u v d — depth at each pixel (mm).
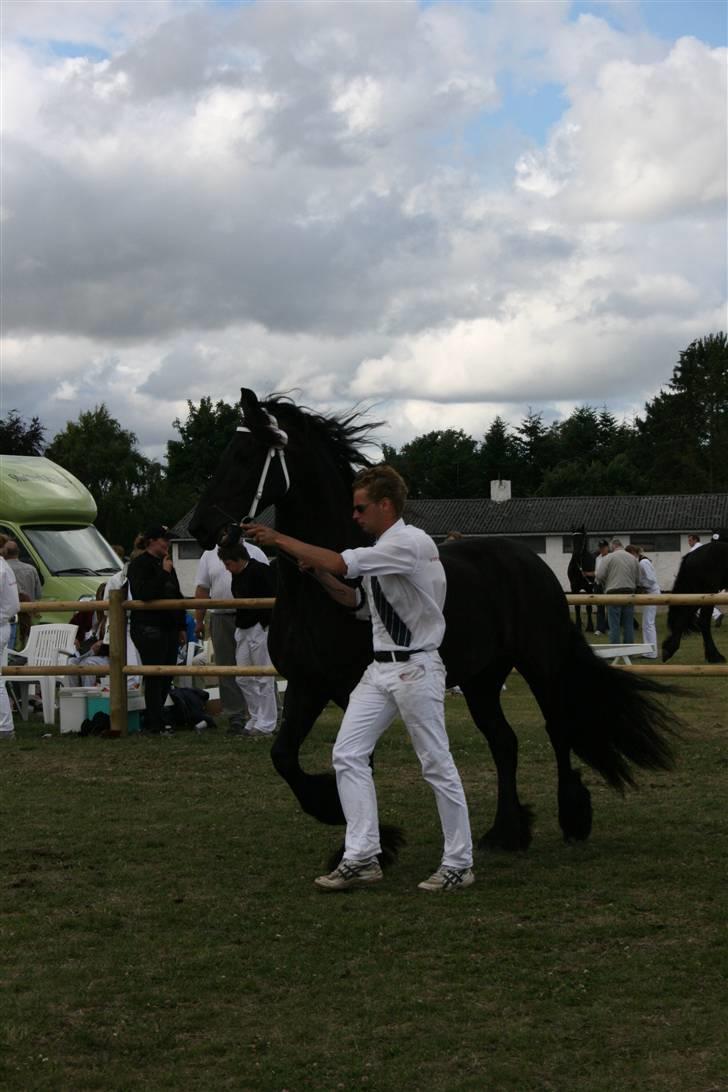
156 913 5824
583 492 88500
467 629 6660
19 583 15680
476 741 11219
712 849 7004
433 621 5988
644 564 20359
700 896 6012
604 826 7688
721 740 11312
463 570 6816
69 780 9484
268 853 7059
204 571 12383
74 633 14164
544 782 9258
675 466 94500
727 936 5324
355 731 6105
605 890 6137
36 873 6648
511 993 4672
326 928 5539
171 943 5363
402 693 5953
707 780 9219
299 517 6551
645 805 8320
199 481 79500
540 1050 4148
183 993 4723
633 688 7324
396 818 7957
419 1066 4035
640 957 5066
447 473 95125
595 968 4938
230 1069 4035
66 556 20656
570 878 6387
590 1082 3904
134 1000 4656
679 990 4680
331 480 6598
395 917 5703
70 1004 4621
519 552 7270
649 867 6594
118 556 21781
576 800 7172
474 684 7258
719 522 63344
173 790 9047
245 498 6359
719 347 99000
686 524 63500
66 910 5898
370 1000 4625
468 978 4855
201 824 7844
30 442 51344
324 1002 4621
